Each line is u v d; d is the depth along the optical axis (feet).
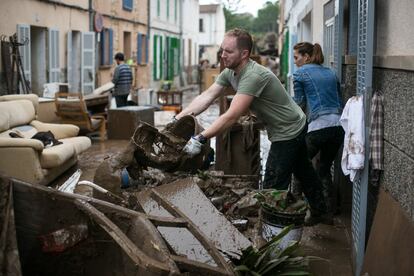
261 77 14.96
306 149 16.90
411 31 10.78
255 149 21.79
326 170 19.17
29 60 41.81
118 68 45.06
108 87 45.91
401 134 11.32
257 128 21.56
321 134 18.40
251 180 18.85
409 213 10.57
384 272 10.94
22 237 10.12
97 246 9.86
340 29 20.62
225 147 21.54
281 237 12.94
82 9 54.70
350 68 19.26
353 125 13.24
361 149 13.11
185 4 120.67
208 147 14.71
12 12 39.55
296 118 15.89
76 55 54.39
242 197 16.98
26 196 9.98
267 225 14.43
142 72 83.66
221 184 17.53
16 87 39.01
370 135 13.09
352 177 13.57
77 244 9.97
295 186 19.56
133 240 9.99
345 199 19.74
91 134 41.98
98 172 14.62
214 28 180.65
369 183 14.37
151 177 16.07
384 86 12.86
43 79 46.55
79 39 54.08
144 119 40.47
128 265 9.14
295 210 14.35
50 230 10.07
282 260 12.40
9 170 23.35
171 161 14.47
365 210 13.43
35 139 24.54
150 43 88.79
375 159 12.95
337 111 18.58
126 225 10.20
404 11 11.30
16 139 23.31
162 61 97.30
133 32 77.87
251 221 15.75
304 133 16.10
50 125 30.12
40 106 36.11
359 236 13.53
